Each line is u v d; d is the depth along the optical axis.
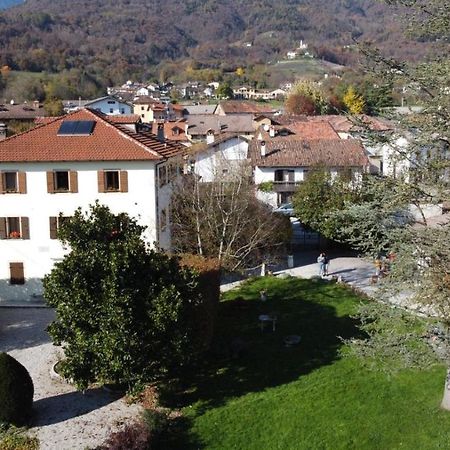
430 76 18.05
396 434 18.92
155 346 20.28
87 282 20.11
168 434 19.28
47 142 33.19
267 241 39.34
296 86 133.75
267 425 19.73
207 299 24.77
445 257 18.42
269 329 28.20
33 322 30.20
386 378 22.28
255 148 58.34
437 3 18.22
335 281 36.41
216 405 21.14
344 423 19.56
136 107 132.00
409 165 21.08
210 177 51.47
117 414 20.58
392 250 19.39
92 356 20.09
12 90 138.62
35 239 33.25
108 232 21.61
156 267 20.77
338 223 40.22
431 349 18.86
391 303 19.84
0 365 19.48
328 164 51.72
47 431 19.50
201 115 107.25
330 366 23.81
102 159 32.28
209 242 36.34
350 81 117.94
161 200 34.66
